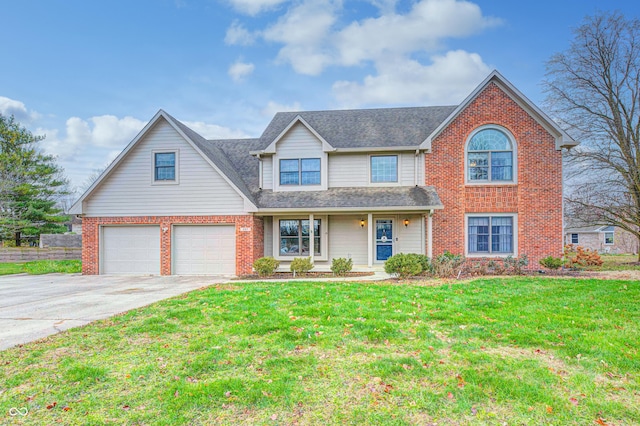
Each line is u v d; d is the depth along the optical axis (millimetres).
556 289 9461
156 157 15203
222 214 14805
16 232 27047
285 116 19234
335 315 6961
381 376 4332
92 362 4844
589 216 20312
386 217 15953
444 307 7527
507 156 15227
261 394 3895
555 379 4203
